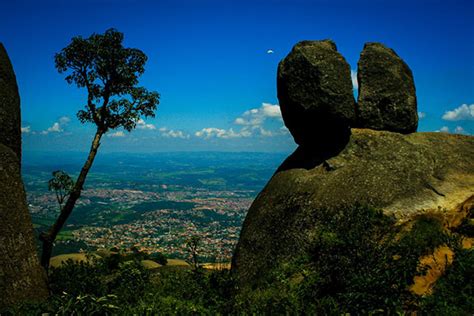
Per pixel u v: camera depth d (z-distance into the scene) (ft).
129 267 38.50
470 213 31.22
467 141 38.86
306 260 30.86
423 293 24.18
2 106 37.60
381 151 37.63
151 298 30.66
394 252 25.48
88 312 23.63
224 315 27.63
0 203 33.12
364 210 29.76
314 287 27.30
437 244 28.04
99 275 41.88
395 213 31.76
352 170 36.73
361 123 41.11
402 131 40.63
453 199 32.19
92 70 50.70
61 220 45.98
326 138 40.81
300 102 38.22
